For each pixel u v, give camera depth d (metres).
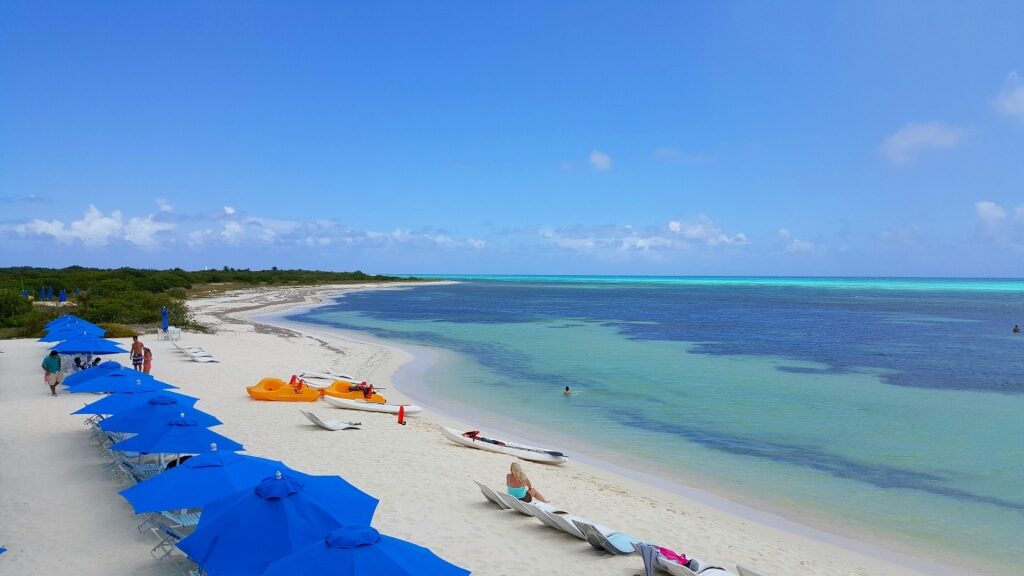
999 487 15.83
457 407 24.34
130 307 46.53
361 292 127.88
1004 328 60.31
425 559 6.66
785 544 12.30
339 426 18.56
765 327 59.53
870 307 95.38
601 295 133.38
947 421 22.67
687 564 10.05
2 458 14.41
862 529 13.25
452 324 58.94
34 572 9.08
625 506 13.70
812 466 17.47
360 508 8.25
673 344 45.06
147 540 10.23
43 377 24.98
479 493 13.58
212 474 9.01
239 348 36.28
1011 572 11.40
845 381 30.75
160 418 12.42
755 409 24.45
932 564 11.66
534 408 24.36
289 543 7.26
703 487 15.73
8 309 45.28
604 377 31.27
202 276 120.81
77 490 12.44
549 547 10.91
